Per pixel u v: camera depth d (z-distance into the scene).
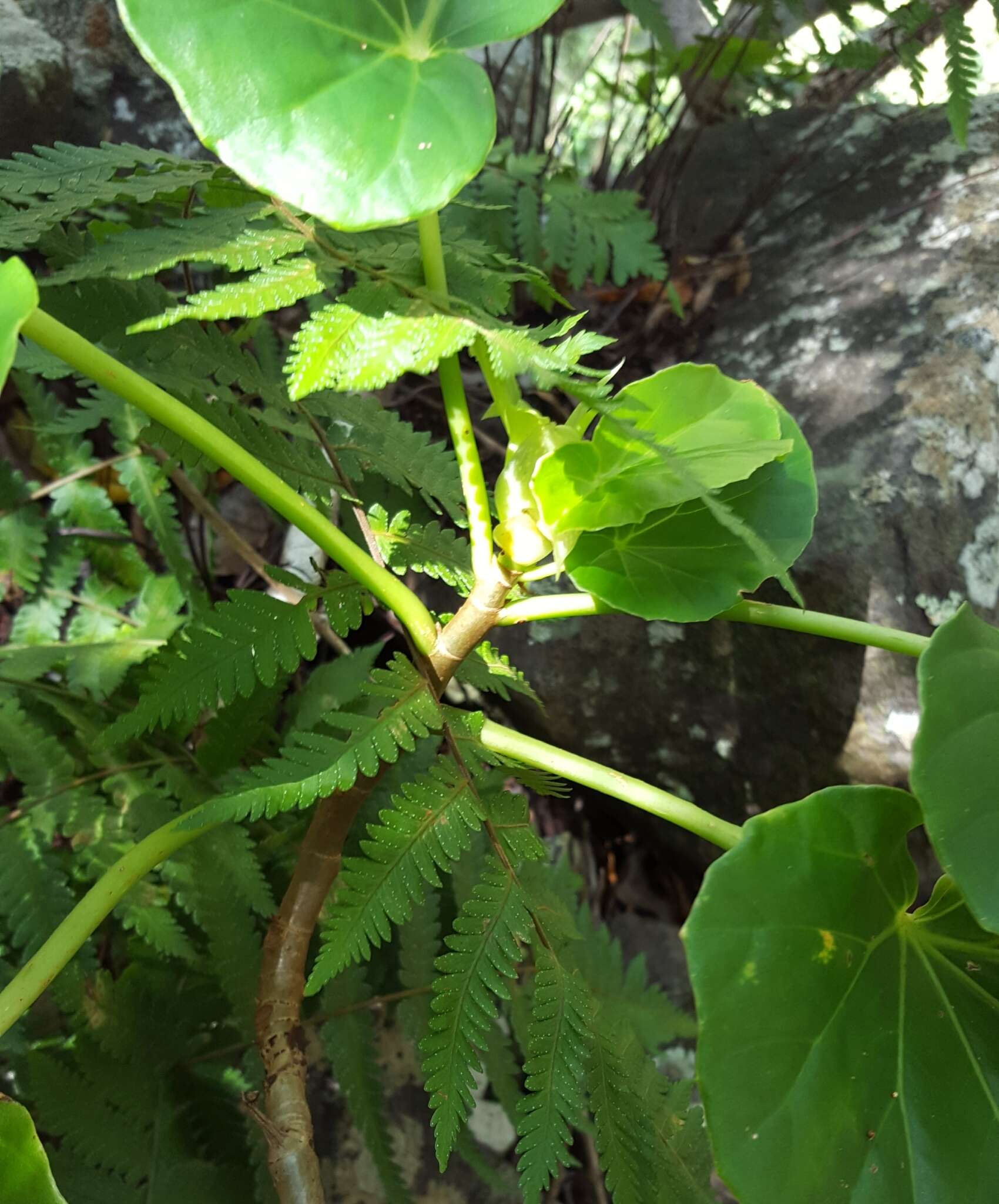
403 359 0.42
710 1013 0.39
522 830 0.50
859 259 1.08
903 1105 0.41
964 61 0.87
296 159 0.37
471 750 0.50
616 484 0.50
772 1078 0.39
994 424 0.93
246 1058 0.64
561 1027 0.47
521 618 0.54
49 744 0.65
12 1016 0.44
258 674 0.50
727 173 1.25
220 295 0.43
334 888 0.68
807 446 0.59
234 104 0.37
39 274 0.83
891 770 0.88
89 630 0.78
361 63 0.38
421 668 0.52
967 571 0.88
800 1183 0.38
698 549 0.56
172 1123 0.62
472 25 0.40
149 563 0.88
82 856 0.63
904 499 0.89
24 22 0.90
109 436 0.97
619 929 1.06
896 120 1.19
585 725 0.97
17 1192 0.40
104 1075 0.60
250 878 0.64
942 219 1.07
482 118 0.38
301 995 0.53
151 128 0.99
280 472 0.55
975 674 0.43
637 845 1.12
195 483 0.92
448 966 0.46
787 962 0.41
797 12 1.02
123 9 0.36
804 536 0.57
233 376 0.55
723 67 1.18
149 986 0.65
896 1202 0.39
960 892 0.41
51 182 0.50
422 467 0.63
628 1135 0.49
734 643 0.92
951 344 0.96
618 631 0.96
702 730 0.95
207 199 0.56
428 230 0.45
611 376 0.44
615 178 1.29
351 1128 0.78
